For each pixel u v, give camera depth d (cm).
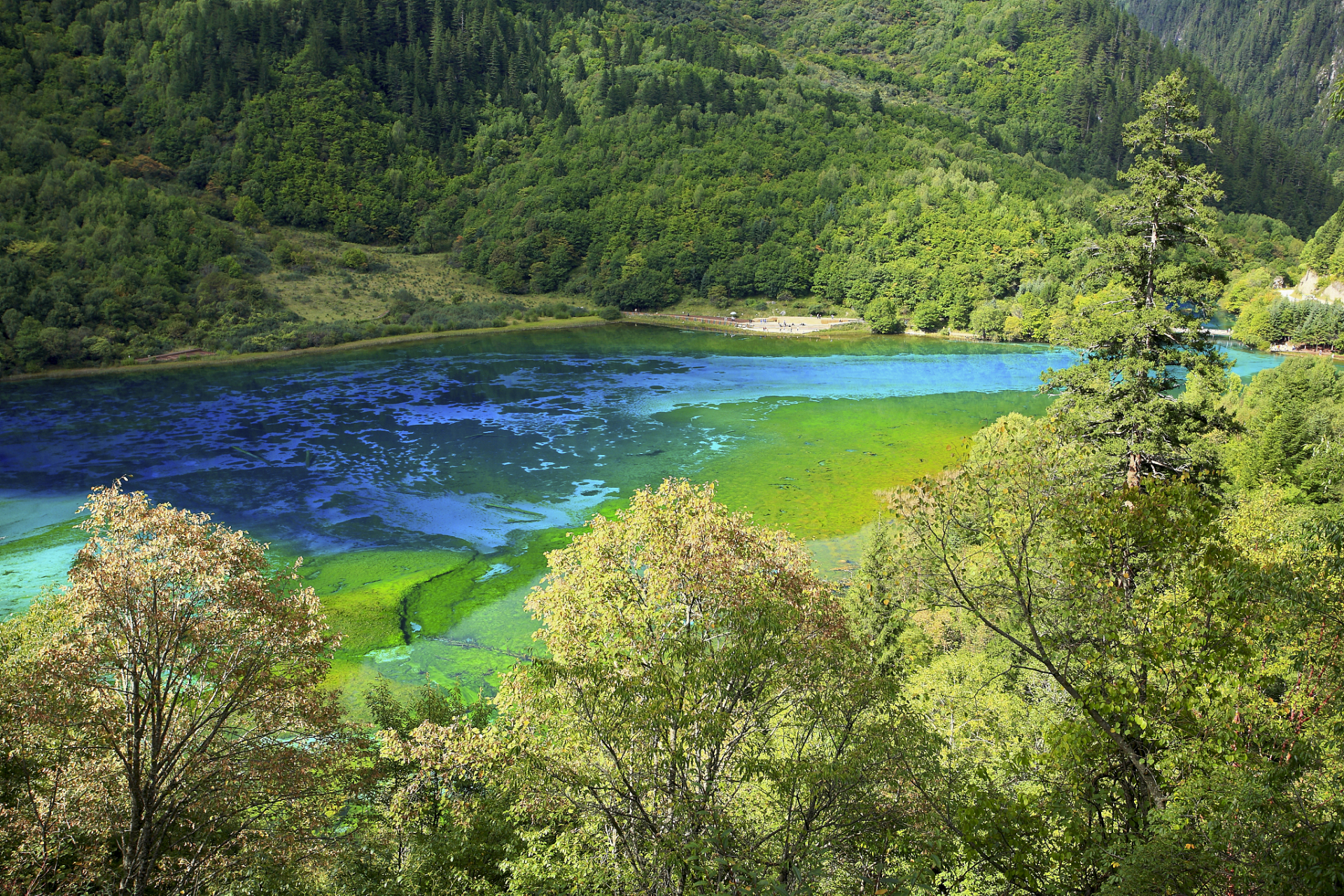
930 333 16975
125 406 10550
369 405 10606
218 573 1883
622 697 1652
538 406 10456
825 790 1688
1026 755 1612
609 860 1664
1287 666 1495
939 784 1761
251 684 1938
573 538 2356
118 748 1739
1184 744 1465
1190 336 3203
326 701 2538
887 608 3628
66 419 9812
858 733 1773
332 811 2206
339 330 15662
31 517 6462
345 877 1998
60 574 5300
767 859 1650
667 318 18950
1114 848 1403
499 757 1961
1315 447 3216
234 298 16188
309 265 19250
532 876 1733
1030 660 2775
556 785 1731
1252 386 7838
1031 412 9900
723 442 8669
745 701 1855
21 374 12638
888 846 1709
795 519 6359
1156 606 1514
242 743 1966
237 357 14112
